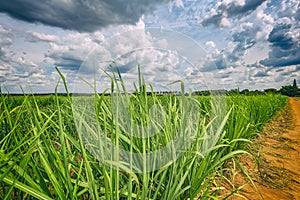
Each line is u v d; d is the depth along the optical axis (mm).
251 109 5012
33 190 1094
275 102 10680
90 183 1184
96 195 1196
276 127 7801
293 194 2740
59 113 1173
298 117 12461
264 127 6273
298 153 4547
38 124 1262
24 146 1560
